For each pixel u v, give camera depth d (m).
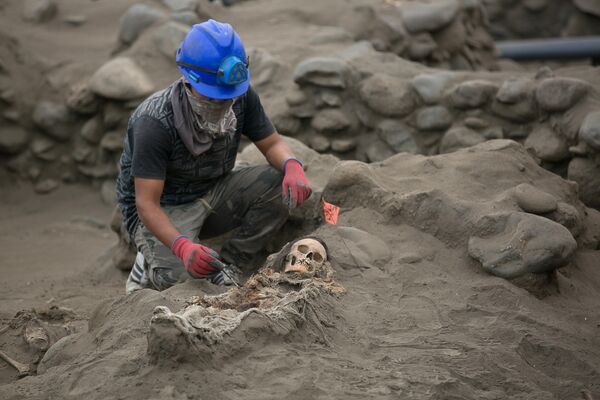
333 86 6.86
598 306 3.95
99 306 3.57
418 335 3.31
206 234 4.46
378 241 4.09
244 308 3.24
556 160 5.94
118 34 8.02
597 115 5.61
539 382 3.11
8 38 8.19
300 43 7.83
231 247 4.38
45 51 8.20
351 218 4.39
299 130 7.02
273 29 8.36
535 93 6.14
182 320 2.84
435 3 8.38
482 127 6.48
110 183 7.68
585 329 3.64
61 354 3.33
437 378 2.92
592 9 11.71
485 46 9.15
